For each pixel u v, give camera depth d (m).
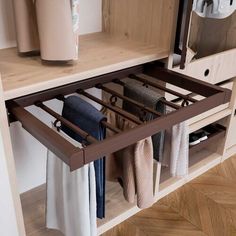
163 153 1.27
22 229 1.11
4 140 0.91
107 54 1.17
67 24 0.98
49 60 1.04
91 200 0.99
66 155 0.71
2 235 1.08
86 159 0.74
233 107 1.76
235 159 2.00
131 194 1.19
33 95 1.01
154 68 1.26
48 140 0.77
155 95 1.12
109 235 1.42
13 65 1.04
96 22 1.45
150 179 1.17
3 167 0.95
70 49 1.01
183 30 1.15
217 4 1.26
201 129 1.82
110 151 0.79
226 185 1.76
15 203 1.04
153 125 0.88
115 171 1.27
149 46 1.26
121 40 1.34
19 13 1.01
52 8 0.95
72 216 1.04
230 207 1.61
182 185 1.75
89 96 1.11
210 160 1.88
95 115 0.96
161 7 1.17
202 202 1.63
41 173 1.58
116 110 1.02
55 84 0.95
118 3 1.34
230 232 1.46
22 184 1.53
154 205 1.60
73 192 0.98
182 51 1.15
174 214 1.55
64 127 1.05
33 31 1.06
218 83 1.62
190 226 1.49
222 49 1.55
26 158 1.48
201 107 1.00
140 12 1.26
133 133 0.83
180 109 0.95
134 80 1.30
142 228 1.47
